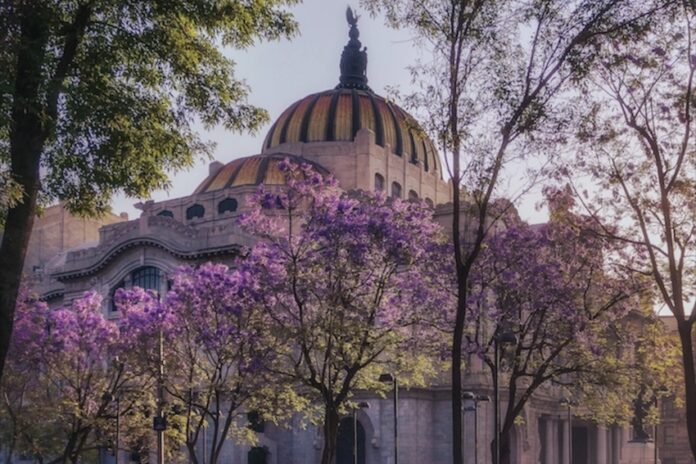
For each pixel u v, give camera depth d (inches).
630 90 1153.4
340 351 1560.0
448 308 1694.1
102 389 2123.5
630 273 1635.1
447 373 2898.6
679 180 1224.8
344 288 1588.3
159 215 3481.8
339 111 3833.7
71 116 821.9
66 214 4301.2
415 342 1732.3
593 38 1005.2
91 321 2094.0
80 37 837.8
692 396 1151.6
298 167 1712.6
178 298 1796.3
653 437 3646.7
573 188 1369.3
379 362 1721.2
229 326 1697.8
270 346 1660.9
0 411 2060.8
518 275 1691.7
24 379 2058.3
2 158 922.7
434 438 2893.7
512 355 1777.8
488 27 990.4
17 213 789.2
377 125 3868.1
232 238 2965.1
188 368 1902.1
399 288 1668.3
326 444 1513.3
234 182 3491.6
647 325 1873.8
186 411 2021.4
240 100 951.0
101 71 881.5
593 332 1707.7
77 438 2210.9
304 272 1571.1
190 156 952.3
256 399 1766.7
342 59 4384.8
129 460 2982.3
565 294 1673.2
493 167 1015.0
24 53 776.9
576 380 1802.4
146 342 1856.5
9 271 780.6
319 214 1596.9
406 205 1659.7
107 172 909.2
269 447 2864.2
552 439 3339.1
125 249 3240.7
